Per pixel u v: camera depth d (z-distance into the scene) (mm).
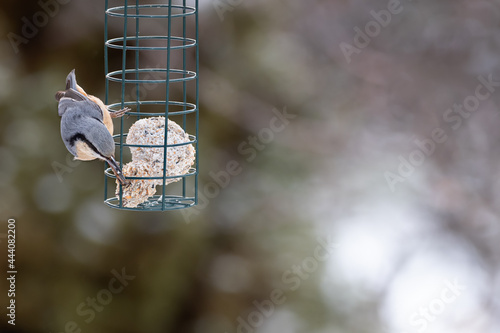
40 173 13070
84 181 13266
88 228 13242
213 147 14227
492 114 16078
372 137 15812
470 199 15859
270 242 14531
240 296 14320
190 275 13969
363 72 16078
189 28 13781
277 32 14969
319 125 15281
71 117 8703
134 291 13586
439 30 16453
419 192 15781
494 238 15695
